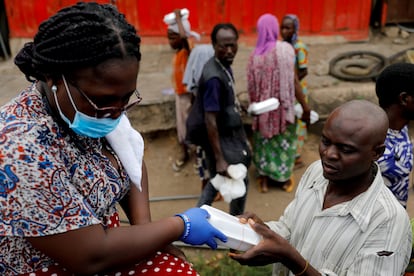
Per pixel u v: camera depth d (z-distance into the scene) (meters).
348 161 1.43
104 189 1.22
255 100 4.01
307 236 1.63
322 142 1.50
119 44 1.01
